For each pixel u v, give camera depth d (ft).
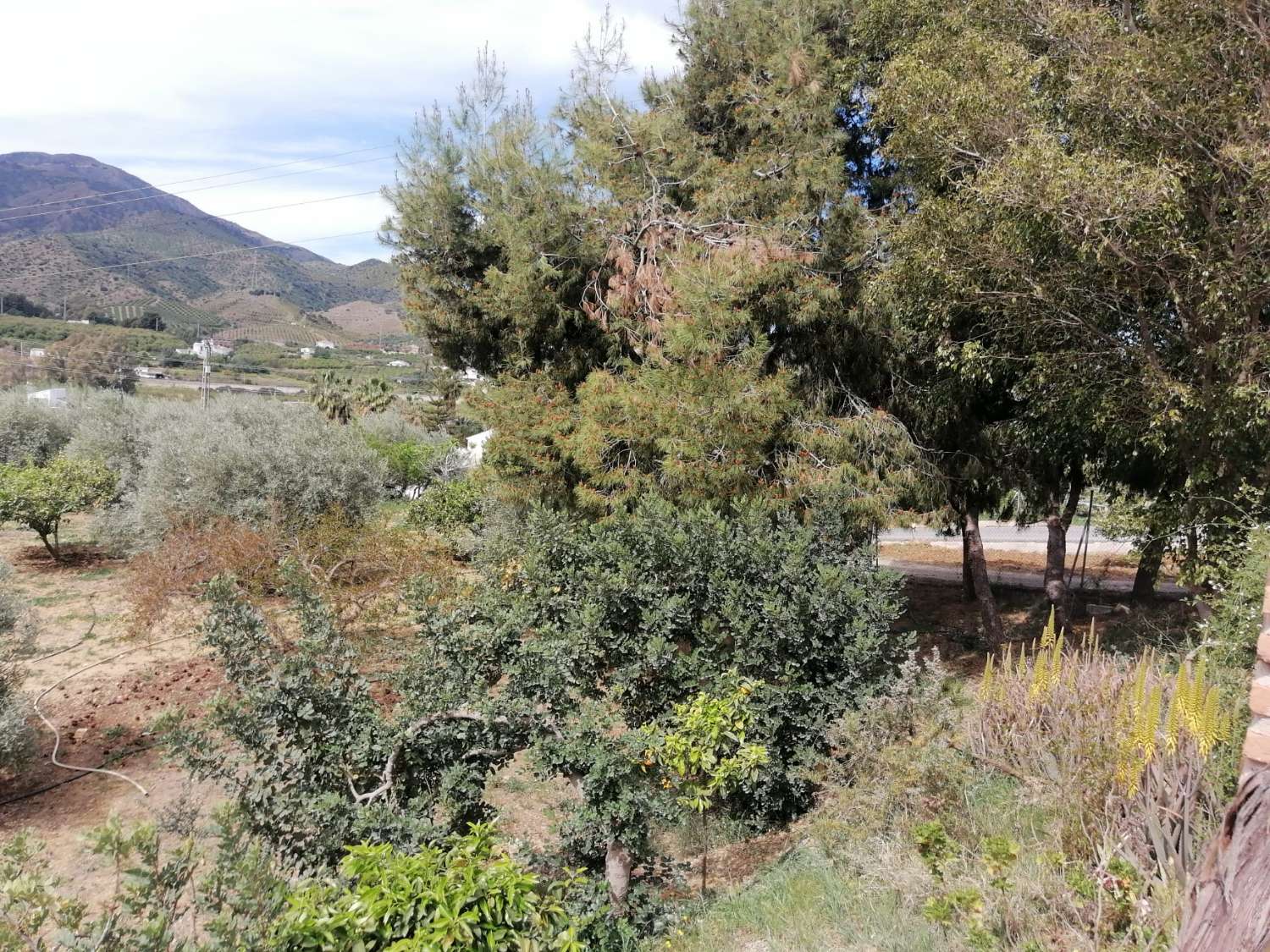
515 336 40.27
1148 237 21.24
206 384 123.54
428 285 41.50
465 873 10.78
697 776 19.06
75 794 25.77
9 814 24.41
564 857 17.97
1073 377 25.41
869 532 30.83
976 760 17.80
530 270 35.55
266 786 14.49
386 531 35.81
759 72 37.45
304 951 9.71
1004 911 11.73
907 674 20.59
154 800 25.23
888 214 34.81
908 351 33.58
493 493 42.34
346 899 10.34
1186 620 31.30
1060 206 21.06
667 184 37.09
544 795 26.48
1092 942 10.64
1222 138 21.21
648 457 31.89
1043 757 16.01
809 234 33.24
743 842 22.07
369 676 18.62
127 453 68.33
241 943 9.23
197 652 36.14
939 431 36.27
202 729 15.14
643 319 34.17
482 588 25.23
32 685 34.91
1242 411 21.47
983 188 22.61
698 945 15.02
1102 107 22.59
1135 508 28.40
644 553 23.22
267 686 15.64
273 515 40.14
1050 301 23.91
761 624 22.04
